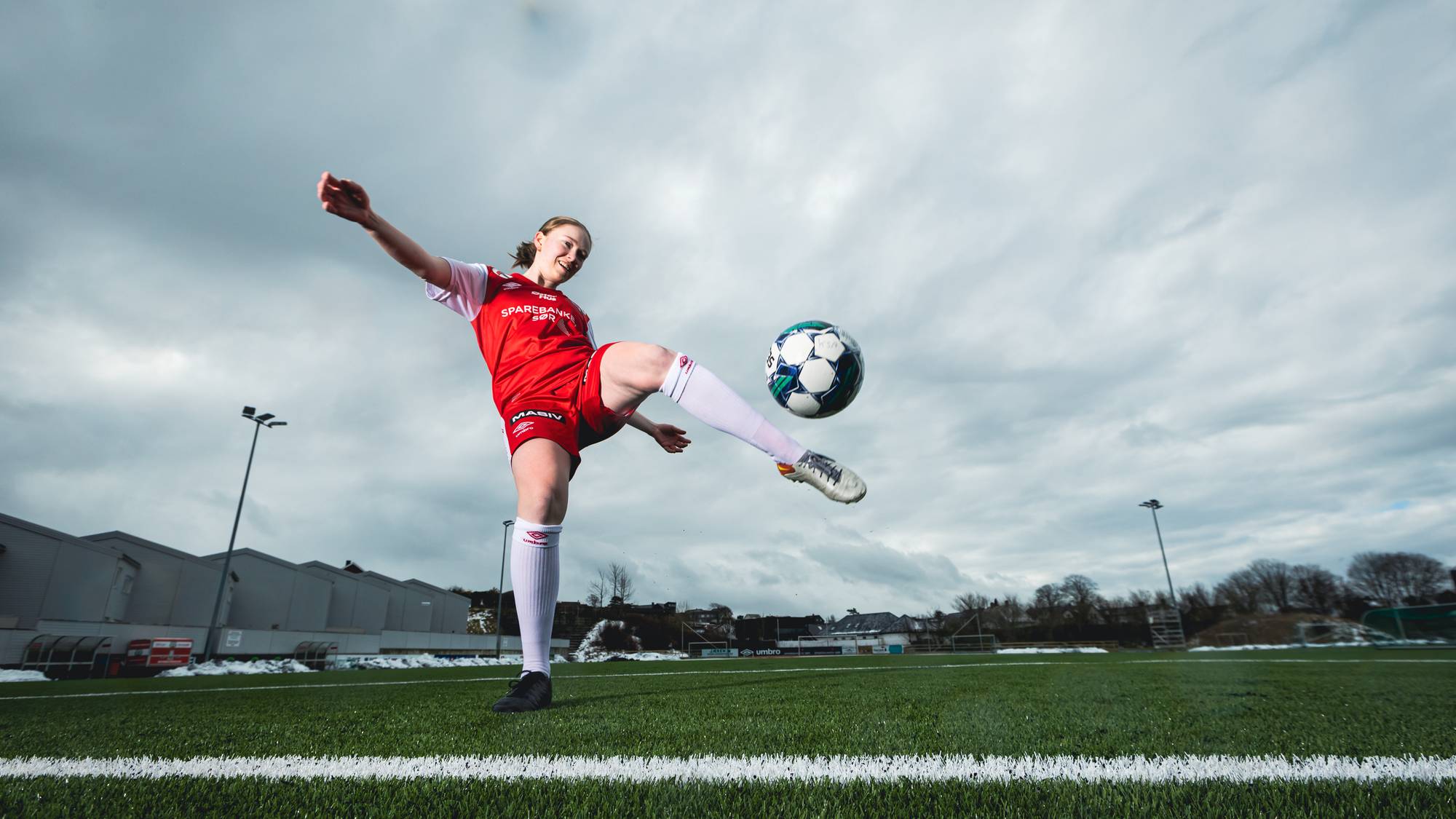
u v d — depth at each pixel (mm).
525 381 2754
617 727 2307
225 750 1955
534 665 2828
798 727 2301
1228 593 53438
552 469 2633
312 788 1441
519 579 2738
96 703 3973
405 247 2627
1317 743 1931
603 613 54031
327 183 2328
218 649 28609
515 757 1753
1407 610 23969
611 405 2729
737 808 1255
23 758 1848
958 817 1195
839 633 68688
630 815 1221
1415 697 3340
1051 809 1240
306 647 32969
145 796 1395
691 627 53938
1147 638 42125
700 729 2248
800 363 2820
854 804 1275
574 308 3100
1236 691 3779
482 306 2967
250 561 35656
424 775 1564
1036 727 2277
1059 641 44250
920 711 2760
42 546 25219
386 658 32562
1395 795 1321
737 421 2436
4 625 21641
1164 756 1729
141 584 29906
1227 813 1208
